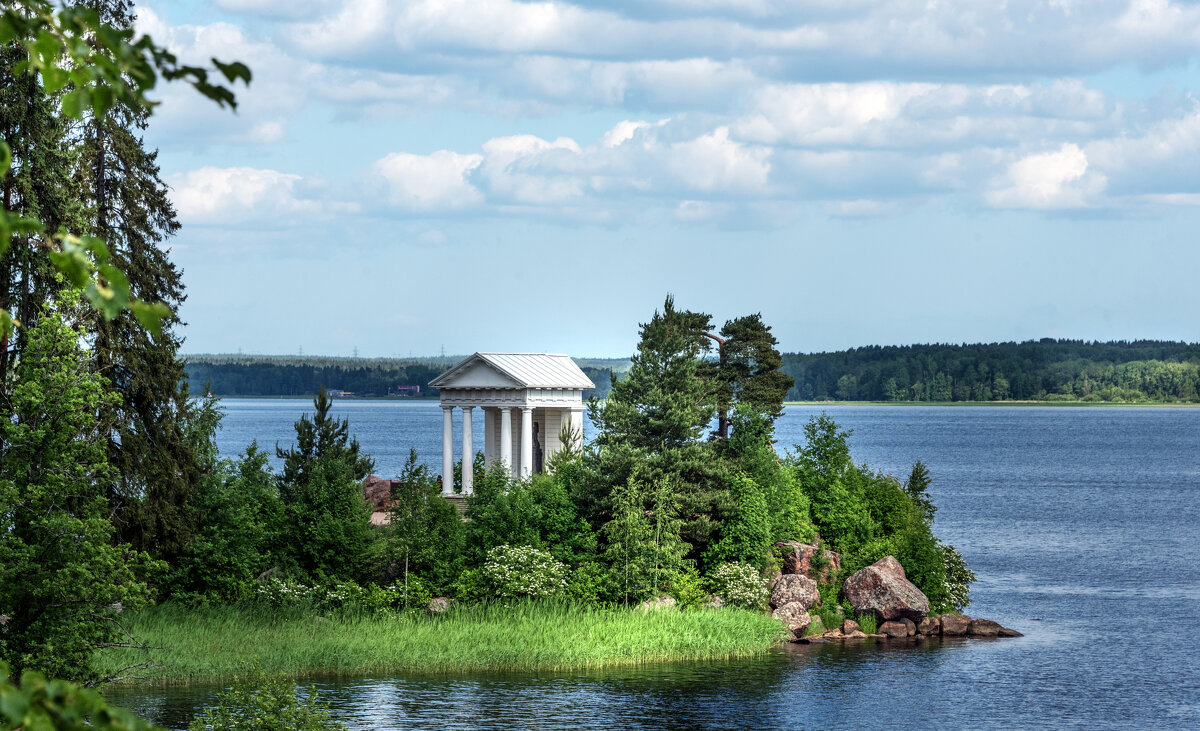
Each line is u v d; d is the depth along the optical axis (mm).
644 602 102625
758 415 121188
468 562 104625
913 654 99250
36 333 60781
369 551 98562
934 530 195500
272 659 81625
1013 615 120312
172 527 90000
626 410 111562
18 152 76125
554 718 74875
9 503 57156
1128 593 135000
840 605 110438
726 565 107250
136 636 80125
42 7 10695
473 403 124688
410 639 88562
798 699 82500
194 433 102188
